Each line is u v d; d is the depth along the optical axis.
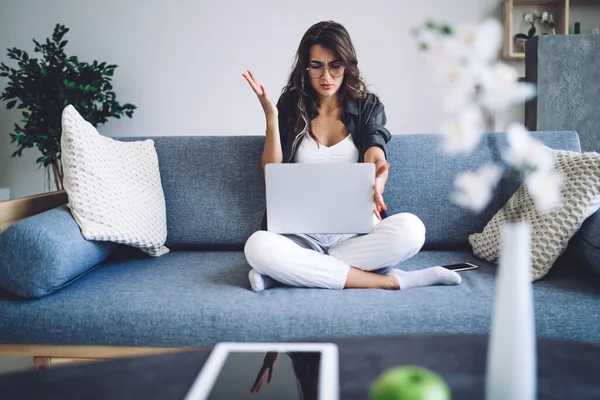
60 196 1.91
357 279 1.38
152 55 4.04
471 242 1.72
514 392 0.54
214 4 3.98
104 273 1.56
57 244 1.35
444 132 0.55
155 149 1.92
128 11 4.01
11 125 4.09
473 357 0.78
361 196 1.42
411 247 1.44
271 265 1.36
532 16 3.85
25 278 1.31
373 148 1.72
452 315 1.21
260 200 1.87
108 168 1.64
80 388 0.70
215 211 1.87
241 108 4.06
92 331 1.28
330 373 0.71
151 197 1.77
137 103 4.09
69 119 1.60
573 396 0.65
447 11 3.88
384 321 1.22
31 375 0.75
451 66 0.54
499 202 1.78
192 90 4.07
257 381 0.70
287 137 1.85
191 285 1.42
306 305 1.26
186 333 1.26
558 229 1.40
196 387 0.68
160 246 1.78
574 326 1.18
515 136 0.58
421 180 1.83
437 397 0.52
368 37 3.94
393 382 0.53
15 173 4.12
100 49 4.05
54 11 4.01
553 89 3.43
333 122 1.86
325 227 1.45
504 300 0.55
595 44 3.38
